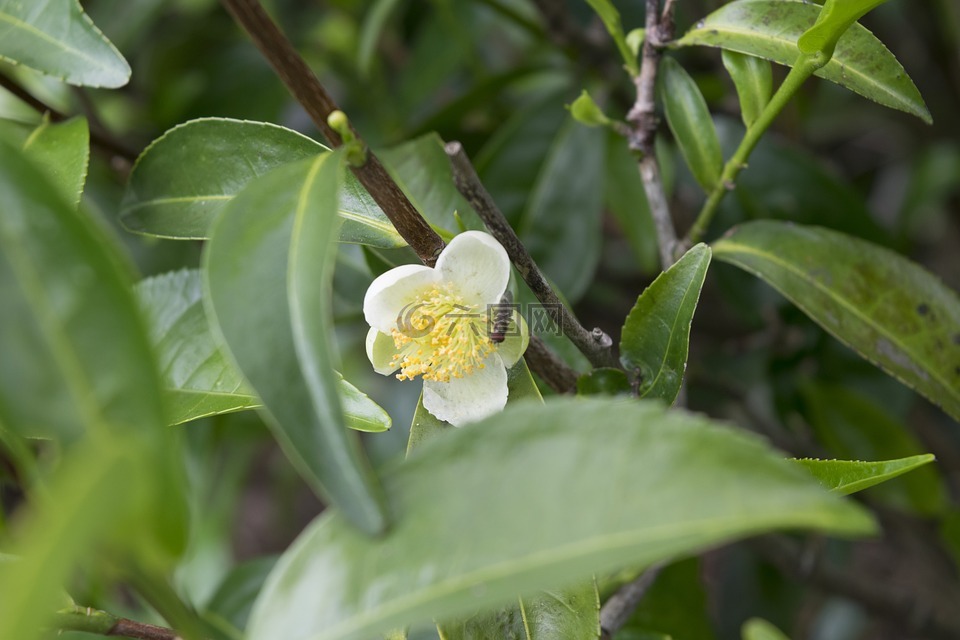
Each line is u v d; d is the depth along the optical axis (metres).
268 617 0.40
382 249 0.48
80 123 0.47
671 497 0.39
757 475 0.39
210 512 0.65
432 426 0.45
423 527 0.40
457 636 0.44
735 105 0.61
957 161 0.73
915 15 0.71
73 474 0.37
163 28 0.70
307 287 0.40
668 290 0.44
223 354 0.46
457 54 0.65
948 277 0.83
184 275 0.47
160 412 0.39
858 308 0.50
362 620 0.40
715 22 0.48
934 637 0.64
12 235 0.39
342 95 0.71
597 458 0.40
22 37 0.46
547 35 0.60
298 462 0.40
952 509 0.58
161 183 0.46
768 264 0.50
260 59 0.65
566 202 0.58
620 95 0.59
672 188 0.61
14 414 0.39
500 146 0.58
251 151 0.46
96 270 0.39
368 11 0.68
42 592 0.37
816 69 0.46
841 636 0.76
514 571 0.39
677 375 0.45
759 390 0.64
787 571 0.61
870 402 0.58
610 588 0.50
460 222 0.45
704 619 0.54
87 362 0.39
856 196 0.59
